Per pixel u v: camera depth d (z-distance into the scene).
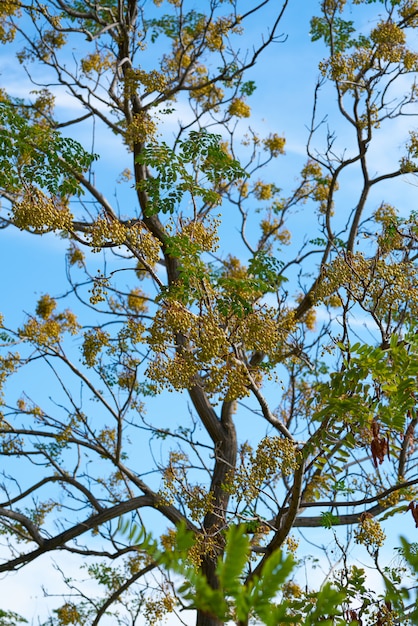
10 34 13.16
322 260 11.80
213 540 8.02
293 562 1.28
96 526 11.80
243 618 1.29
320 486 8.91
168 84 13.09
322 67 11.45
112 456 11.80
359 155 11.36
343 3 12.27
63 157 8.53
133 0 12.63
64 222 6.48
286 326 9.01
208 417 11.89
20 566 11.95
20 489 12.59
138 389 12.18
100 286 6.38
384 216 11.53
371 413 4.73
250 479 6.79
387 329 7.04
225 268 13.08
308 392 11.06
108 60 13.17
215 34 13.10
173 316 6.16
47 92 13.43
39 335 11.70
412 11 11.61
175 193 7.74
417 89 11.46
